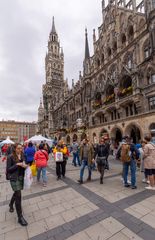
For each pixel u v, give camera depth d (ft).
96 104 117.08
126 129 86.22
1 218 17.94
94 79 128.26
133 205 19.90
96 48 128.36
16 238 14.12
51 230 15.23
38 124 344.08
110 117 105.91
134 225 15.52
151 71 77.05
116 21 105.19
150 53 78.74
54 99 242.58
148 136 27.14
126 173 27.78
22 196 24.57
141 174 36.60
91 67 135.33
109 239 13.55
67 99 180.45
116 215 17.56
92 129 118.83
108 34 114.32
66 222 16.55
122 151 27.17
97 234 14.29
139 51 85.71
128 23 95.50
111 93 107.04
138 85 81.20
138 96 80.07
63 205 20.72
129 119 84.33
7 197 24.88
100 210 18.89
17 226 16.14
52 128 231.91
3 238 14.20
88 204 20.70
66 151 36.32
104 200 21.81
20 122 496.23
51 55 282.77
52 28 300.40
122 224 15.75
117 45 102.63
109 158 68.74
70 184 30.14
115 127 94.79
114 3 113.39
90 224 15.97
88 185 29.01
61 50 297.94
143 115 75.87
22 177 17.69
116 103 95.30
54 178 35.63
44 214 18.48
